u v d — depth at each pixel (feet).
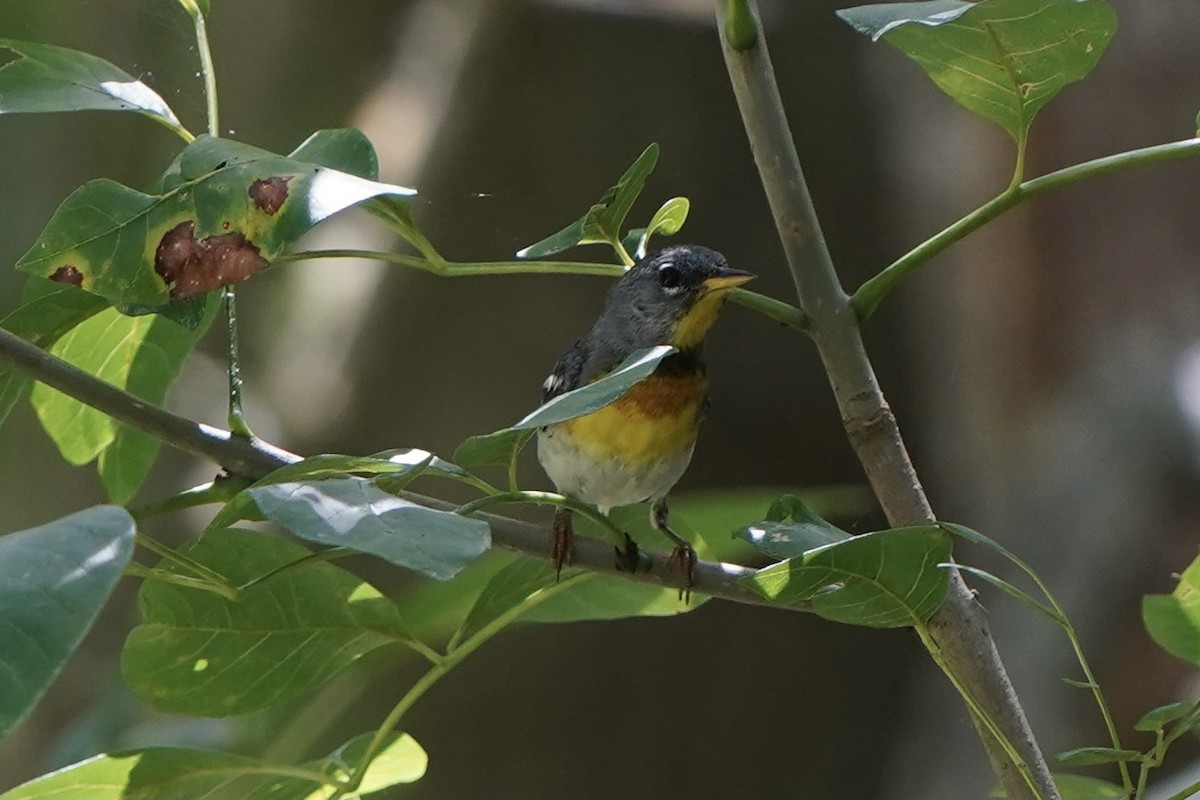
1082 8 14.71
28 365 15.83
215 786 16.94
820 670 45.27
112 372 20.62
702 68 42.73
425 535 11.39
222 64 43.50
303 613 17.06
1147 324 37.47
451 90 42.91
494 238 42.65
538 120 42.34
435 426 42.22
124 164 39.73
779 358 44.45
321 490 11.94
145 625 17.04
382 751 17.85
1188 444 36.55
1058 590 37.14
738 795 44.27
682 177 43.14
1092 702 36.04
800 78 44.01
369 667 25.21
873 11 15.49
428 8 44.88
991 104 16.12
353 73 44.37
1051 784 16.07
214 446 15.99
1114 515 36.86
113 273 15.15
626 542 16.29
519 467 41.55
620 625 44.09
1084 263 38.04
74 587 9.43
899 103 42.93
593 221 17.72
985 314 39.96
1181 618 17.47
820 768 44.88
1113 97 36.99
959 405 42.11
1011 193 16.66
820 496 41.14
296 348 43.98
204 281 15.20
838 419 44.52
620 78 42.55
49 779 15.89
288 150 43.80
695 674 44.50
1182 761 35.70
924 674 45.42
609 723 43.52
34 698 8.78
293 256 16.08
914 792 43.29
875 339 44.68
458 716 42.55
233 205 15.08
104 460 21.03
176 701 17.52
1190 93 36.19
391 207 16.17
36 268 15.02
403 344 42.60
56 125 39.01
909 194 42.88
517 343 42.55
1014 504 38.81
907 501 17.03
